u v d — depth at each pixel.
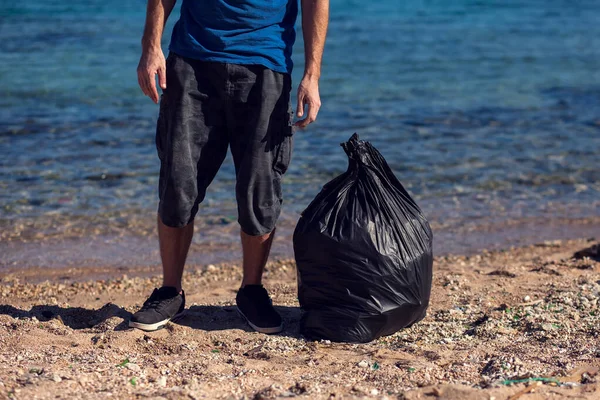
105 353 3.20
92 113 10.41
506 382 2.79
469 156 8.86
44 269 5.28
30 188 7.13
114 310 3.87
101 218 6.43
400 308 3.45
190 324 3.70
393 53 16.84
